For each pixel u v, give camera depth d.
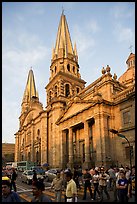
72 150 41.09
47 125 56.69
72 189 9.42
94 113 35.22
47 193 19.67
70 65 63.06
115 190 14.34
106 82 37.88
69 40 67.50
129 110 32.34
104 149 32.03
